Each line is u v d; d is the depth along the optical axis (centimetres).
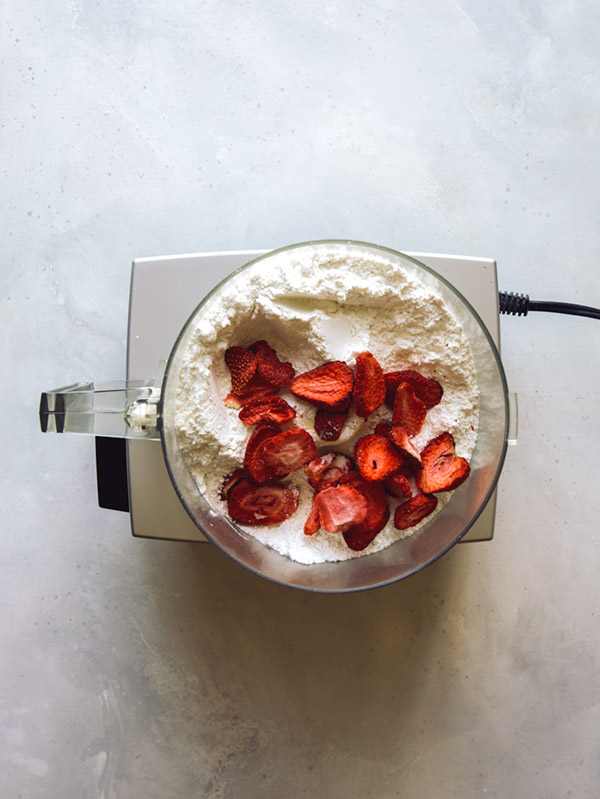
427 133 105
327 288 77
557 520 104
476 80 106
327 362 79
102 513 105
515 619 104
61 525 105
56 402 80
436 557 82
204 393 77
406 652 104
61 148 106
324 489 78
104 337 106
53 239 106
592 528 104
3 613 105
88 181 106
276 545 81
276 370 80
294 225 105
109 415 81
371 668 104
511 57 106
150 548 105
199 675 104
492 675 104
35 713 105
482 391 81
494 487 79
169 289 88
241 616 104
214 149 106
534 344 105
